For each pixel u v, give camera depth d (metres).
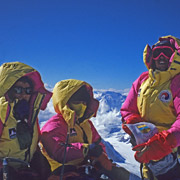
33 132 3.41
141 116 3.80
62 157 3.38
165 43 3.75
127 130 3.59
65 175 3.46
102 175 3.64
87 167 3.55
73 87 3.67
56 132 3.49
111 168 3.78
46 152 3.47
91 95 3.88
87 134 3.79
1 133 3.22
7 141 3.23
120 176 3.77
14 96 3.38
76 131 3.67
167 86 3.62
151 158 3.32
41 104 3.50
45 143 3.46
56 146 3.41
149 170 3.72
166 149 3.27
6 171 2.94
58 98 3.67
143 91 3.77
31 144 3.38
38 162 3.49
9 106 3.20
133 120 3.73
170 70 3.60
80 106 3.73
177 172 3.58
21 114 3.31
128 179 3.82
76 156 3.39
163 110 3.61
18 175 3.29
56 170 3.50
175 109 3.56
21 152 3.30
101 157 3.76
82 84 3.71
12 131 3.24
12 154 3.27
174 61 3.61
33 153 3.46
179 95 3.53
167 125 3.63
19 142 3.27
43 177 3.49
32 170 3.41
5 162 2.95
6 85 3.30
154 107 3.64
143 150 3.33
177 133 3.27
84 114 3.80
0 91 3.29
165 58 3.73
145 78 3.93
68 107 3.60
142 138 3.42
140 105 3.79
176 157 3.58
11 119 3.26
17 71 3.36
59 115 3.67
